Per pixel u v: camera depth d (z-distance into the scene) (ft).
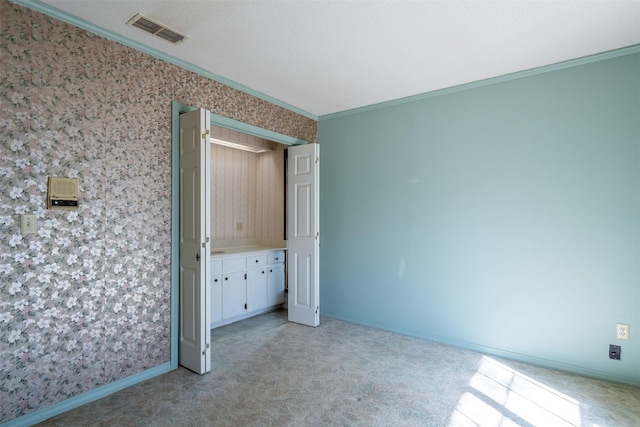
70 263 6.77
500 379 8.13
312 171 12.05
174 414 6.60
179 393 7.37
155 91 8.24
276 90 10.85
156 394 7.32
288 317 12.76
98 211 7.19
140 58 7.93
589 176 8.38
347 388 7.66
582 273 8.44
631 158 7.89
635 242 7.84
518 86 9.35
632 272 7.87
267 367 8.71
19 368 6.11
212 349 9.90
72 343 6.79
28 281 6.23
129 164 7.73
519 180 9.32
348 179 12.78
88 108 7.04
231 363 8.93
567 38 7.57
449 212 10.47
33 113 6.28
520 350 9.23
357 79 9.96
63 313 6.67
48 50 6.46
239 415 6.59
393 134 11.67
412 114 11.25
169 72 8.54
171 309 8.54
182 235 8.66
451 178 10.44
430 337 10.77
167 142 8.49
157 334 8.25
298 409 6.81
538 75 9.07
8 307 6.00
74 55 6.82
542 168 8.99
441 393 7.47
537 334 9.00
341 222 12.93
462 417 6.57
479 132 9.96
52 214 6.54
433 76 9.71
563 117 8.71
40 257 6.38
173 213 8.59
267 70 9.35
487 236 9.80
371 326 12.09
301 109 12.78
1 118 5.91
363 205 12.35
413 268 11.16
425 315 10.89
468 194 10.13
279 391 7.50
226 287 12.30
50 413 6.45
